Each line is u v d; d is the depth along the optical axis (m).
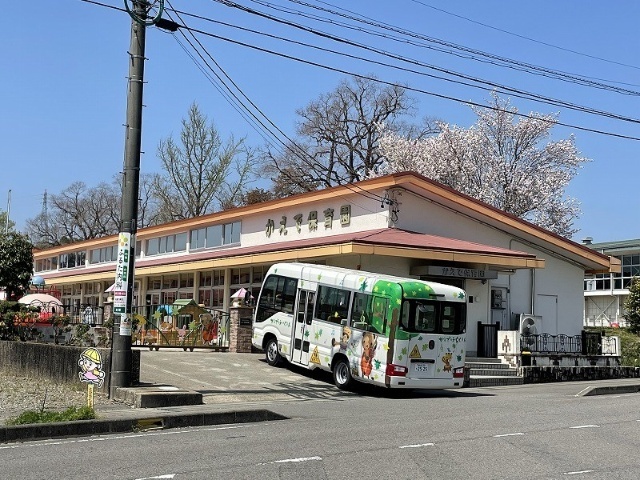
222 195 59.09
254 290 30.70
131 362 15.47
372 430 11.53
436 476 8.00
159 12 15.80
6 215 72.12
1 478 7.78
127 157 15.73
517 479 7.89
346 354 19.00
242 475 7.93
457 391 20.55
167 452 9.44
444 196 26.95
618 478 8.01
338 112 58.41
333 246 23.64
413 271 25.38
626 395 19.83
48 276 52.22
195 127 57.22
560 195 45.50
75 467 8.42
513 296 28.61
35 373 18.23
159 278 39.78
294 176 58.19
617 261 30.44
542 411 14.49
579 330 30.19
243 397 16.81
